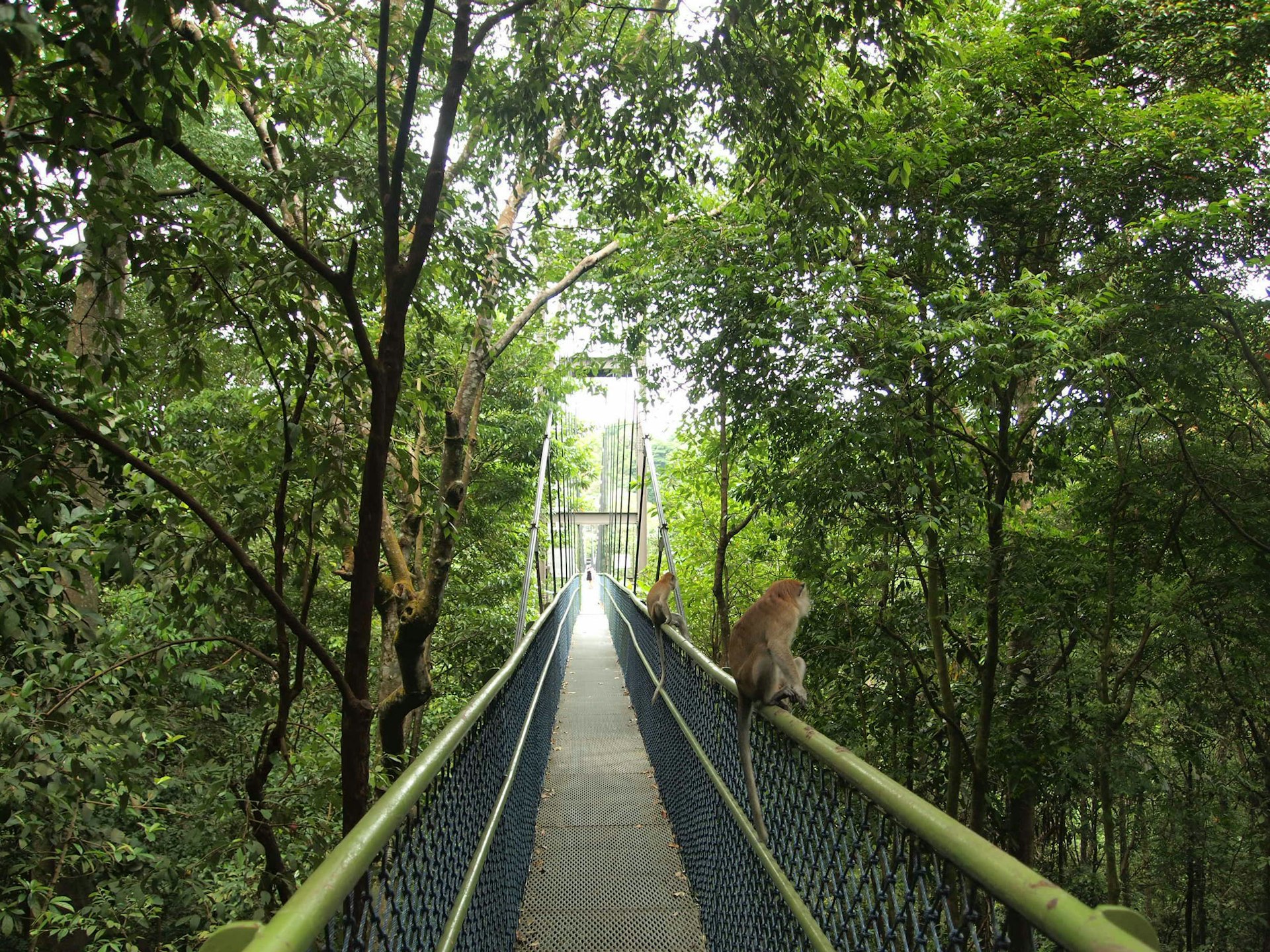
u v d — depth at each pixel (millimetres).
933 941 1522
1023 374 6051
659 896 4273
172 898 5266
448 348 9352
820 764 2303
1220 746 11039
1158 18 7500
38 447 3201
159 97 2672
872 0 3930
